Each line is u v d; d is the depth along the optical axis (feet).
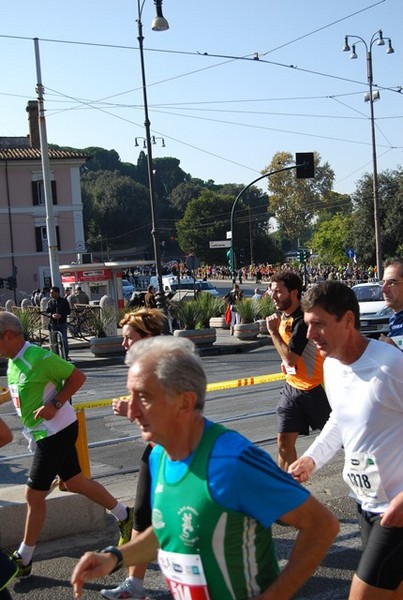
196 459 7.83
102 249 371.15
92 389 52.26
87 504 19.12
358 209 202.80
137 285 237.86
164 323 15.76
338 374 11.07
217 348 77.97
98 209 373.20
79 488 17.31
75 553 18.04
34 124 193.57
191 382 7.89
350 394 10.87
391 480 10.68
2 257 182.70
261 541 7.91
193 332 78.18
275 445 28.96
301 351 18.21
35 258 185.47
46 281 186.29
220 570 7.69
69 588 16.21
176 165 529.04
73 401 46.26
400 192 192.13
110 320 81.41
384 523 10.18
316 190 366.22
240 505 7.65
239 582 7.73
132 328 15.49
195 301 85.66
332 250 273.13
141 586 14.82
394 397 10.53
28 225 184.65
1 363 69.67
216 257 339.36
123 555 8.82
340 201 363.76
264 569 7.97
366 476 10.84
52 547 18.29
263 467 7.78
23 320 78.74
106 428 35.45
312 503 7.97
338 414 11.14
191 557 7.79
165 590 15.96
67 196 186.19
